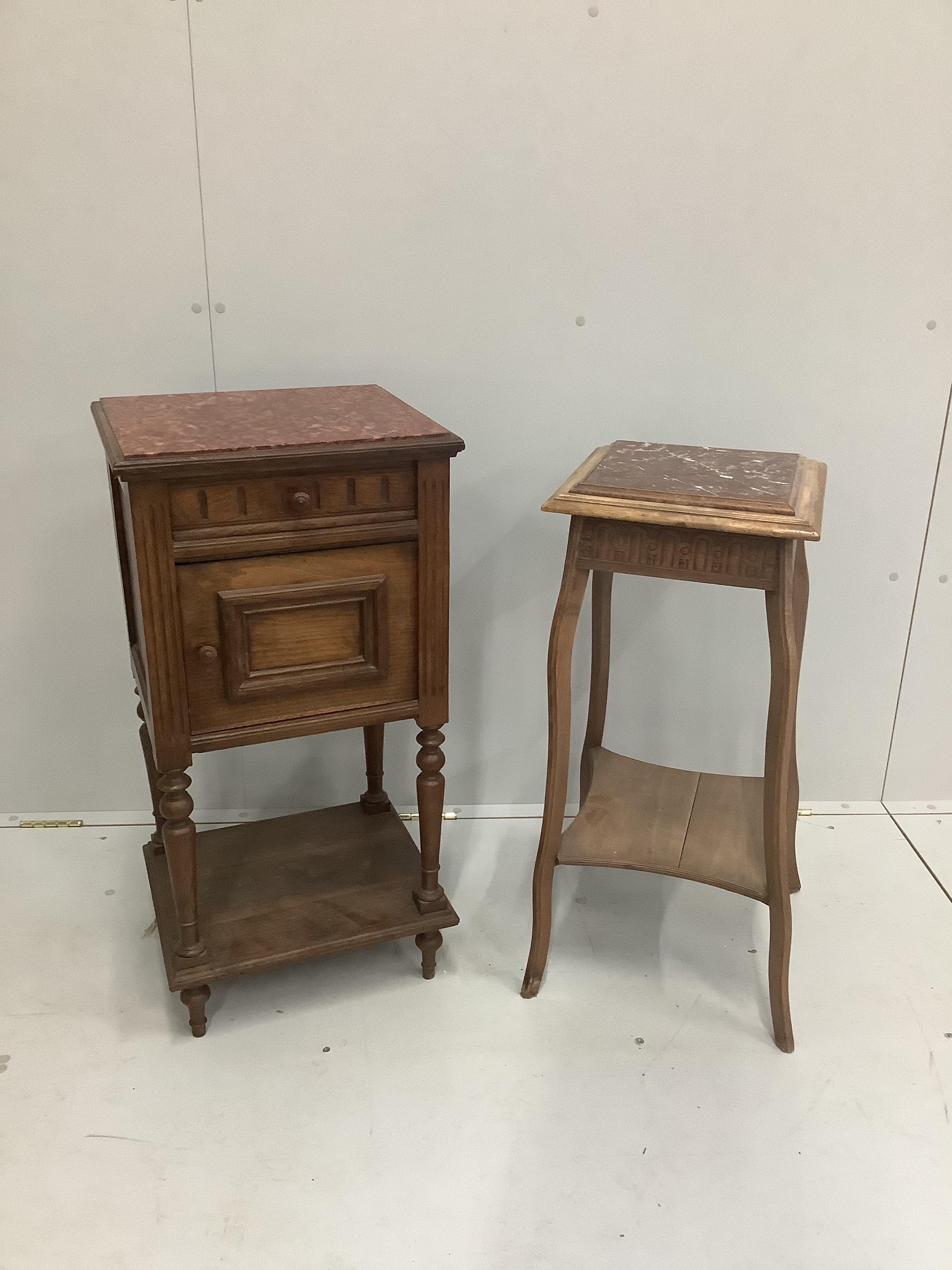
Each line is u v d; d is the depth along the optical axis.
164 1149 1.39
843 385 1.86
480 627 2.01
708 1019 1.64
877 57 1.65
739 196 1.73
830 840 2.09
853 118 1.69
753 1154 1.40
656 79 1.65
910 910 1.89
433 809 1.60
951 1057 1.57
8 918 1.83
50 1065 1.52
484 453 1.88
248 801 2.10
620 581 1.98
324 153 1.66
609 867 1.62
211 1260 1.24
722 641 2.03
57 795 2.09
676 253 1.76
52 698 2.00
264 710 1.46
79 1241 1.26
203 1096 1.48
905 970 1.74
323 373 1.80
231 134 1.64
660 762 2.14
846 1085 1.51
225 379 1.79
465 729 2.10
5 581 1.89
